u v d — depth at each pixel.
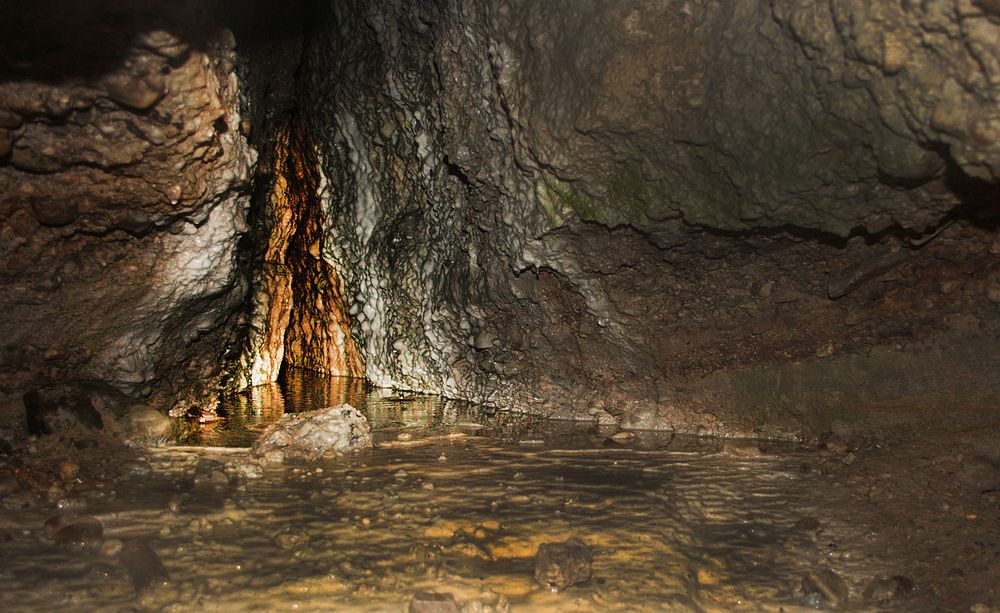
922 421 4.76
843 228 4.39
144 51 3.93
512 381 6.28
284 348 8.34
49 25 3.71
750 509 3.91
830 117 3.94
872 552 3.41
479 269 6.13
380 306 7.19
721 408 5.44
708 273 5.30
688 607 2.89
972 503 3.74
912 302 4.91
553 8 4.61
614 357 5.83
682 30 4.21
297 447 4.82
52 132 4.09
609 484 4.20
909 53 3.37
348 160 7.07
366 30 6.49
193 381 5.52
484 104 5.43
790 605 2.98
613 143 4.68
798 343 5.25
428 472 4.41
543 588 3.01
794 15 3.71
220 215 4.72
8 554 3.11
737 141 4.31
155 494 3.92
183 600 2.82
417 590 2.94
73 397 4.63
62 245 4.51
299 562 3.15
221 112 4.37
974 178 3.81
